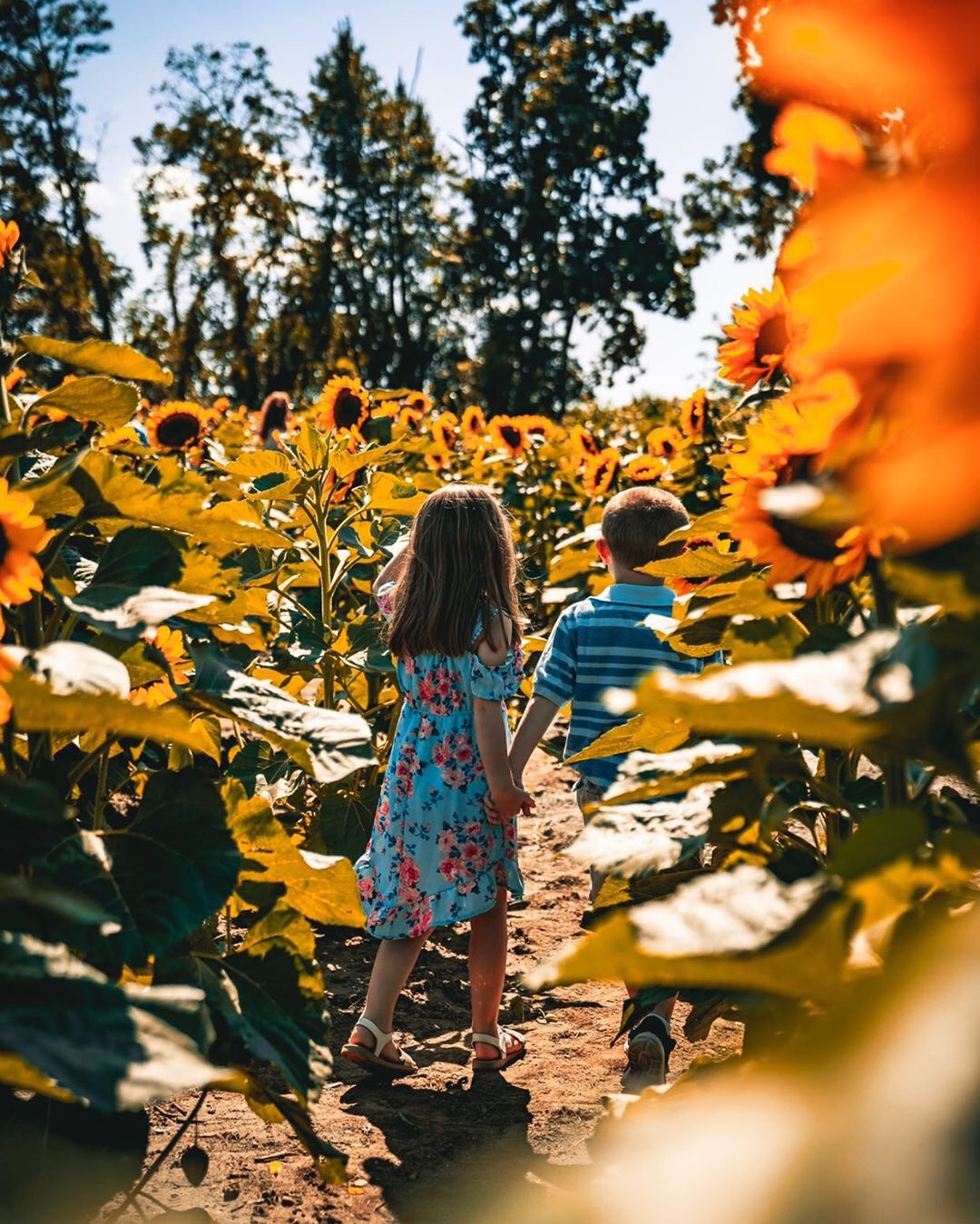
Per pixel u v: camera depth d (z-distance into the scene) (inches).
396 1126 115.3
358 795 170.2
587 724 132.0
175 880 66.0
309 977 74.9
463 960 160.4
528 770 255.6
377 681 186.4
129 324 1396.4
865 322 25.2
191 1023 63.9
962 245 24.0
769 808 57.8
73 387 73.5
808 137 27.6
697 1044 131.8
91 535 97.8
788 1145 20.8
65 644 59.9
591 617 134.0
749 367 77.0
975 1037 20.8
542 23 1252.5
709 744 60.8
